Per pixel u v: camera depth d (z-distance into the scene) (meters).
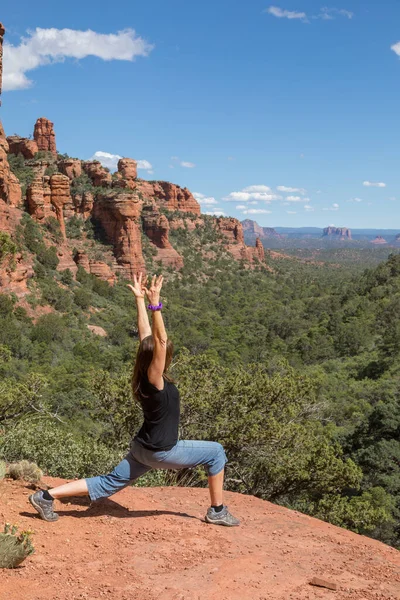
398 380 50.03
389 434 32.78
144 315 4.58
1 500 4.59
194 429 15.91
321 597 3.30
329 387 52.88
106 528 4.25
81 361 62.00
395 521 23.94
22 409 13.21
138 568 3.56
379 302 93.81
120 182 137.62
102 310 91.56
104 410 15.86
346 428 37.59
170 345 4.05
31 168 135.88
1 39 24.91
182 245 170.50
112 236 122.69
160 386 4.00
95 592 3.19
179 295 131.38
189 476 12.81
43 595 3.10
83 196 125.00
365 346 75.50
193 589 3.30
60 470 11.16
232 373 16.89
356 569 3.82
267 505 5.54
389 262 124.19
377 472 28.84
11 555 3.34
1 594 3.04
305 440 16.78
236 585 3.38
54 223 102.31
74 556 3.67
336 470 16.25
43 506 4.23
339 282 173.75
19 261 77.06
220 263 172.12
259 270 180.88
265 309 120.31
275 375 17.08
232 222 192.38
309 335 86.81
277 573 3.62
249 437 15.05
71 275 93.88
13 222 90.81
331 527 4.93
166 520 4.55
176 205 185.75
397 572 3.82
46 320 70.00
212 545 4.05
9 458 10.70
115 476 4.26
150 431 4.12
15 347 58.81
